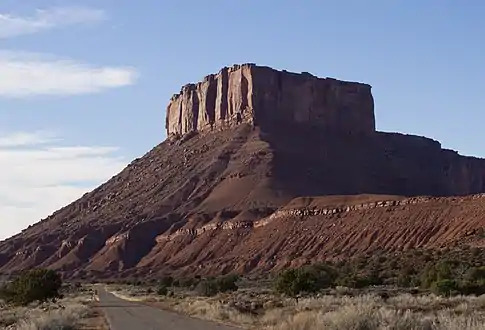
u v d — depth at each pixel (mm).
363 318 20734
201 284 83750
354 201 140750
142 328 31500
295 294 57375
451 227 108625
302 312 29438
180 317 39781
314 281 59344
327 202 146750
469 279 53875
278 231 144500
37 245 190625
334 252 122625
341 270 94312
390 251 111000
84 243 182125
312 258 124000
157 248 171125
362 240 121500
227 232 158750
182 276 143375
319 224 138875
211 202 181000
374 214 129750
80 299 72062
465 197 116250
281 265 128250
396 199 130125
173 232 172250
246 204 173500
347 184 197750
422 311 31531
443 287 49406
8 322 37469
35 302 63719
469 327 17266
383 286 71000
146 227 179375
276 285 59594
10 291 65438
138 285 131750
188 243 164875
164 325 32938
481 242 92125
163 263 161125
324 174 197125
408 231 114938
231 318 35281
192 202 186000
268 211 164375
